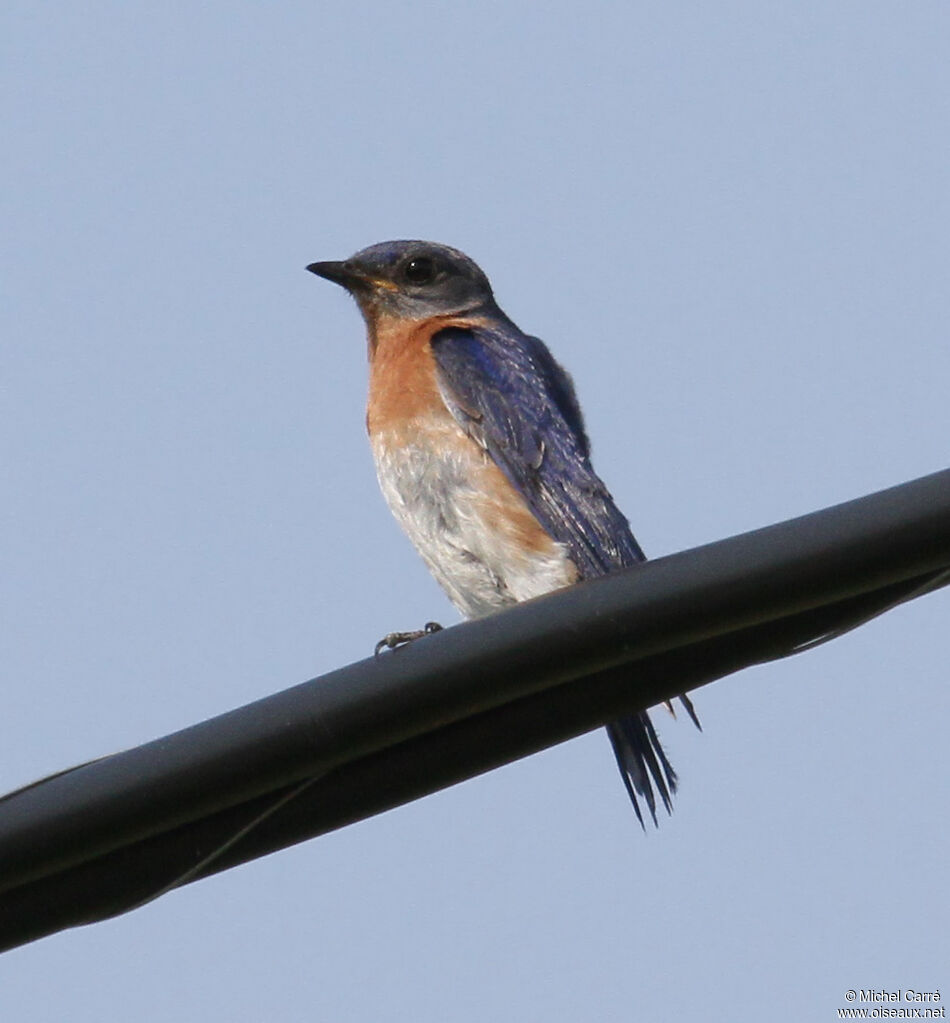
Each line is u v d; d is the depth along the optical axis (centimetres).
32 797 953
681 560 903
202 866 999
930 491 866
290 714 934
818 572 880
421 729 936
